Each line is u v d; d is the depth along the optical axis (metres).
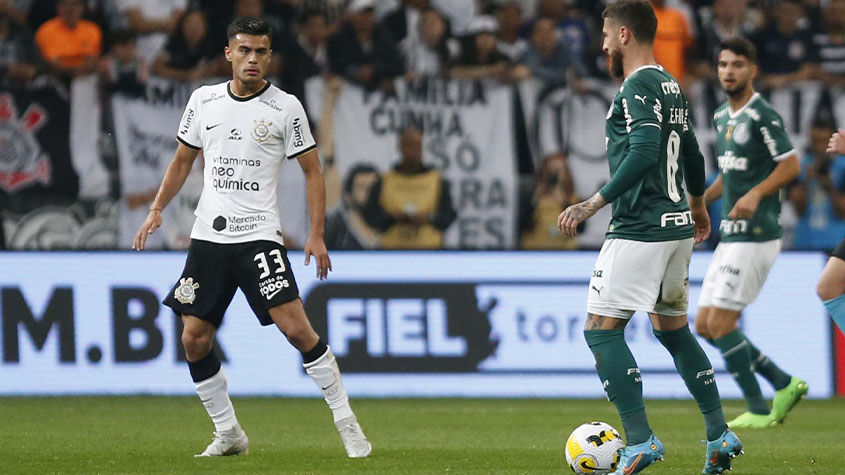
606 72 46.12
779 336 40.47
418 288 40.34
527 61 45.84
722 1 46.66
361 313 40.25
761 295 40.53
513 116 45.41
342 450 24.41
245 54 21.70
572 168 45.50
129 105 44.28
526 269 40.41
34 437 27.17
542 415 34.31
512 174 45.31
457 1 46.19
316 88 45.06
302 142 22.20
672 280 19.59
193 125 22.53
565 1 46.41
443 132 45.16
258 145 22.00
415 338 40.25
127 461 22.25
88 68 44.06
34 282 39.72
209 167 22.28
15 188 43.47
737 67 30.77
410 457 23.14
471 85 45.31
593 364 40.12
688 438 28.00
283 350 40.00
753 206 28.89
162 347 39.75
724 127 31.64
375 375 40.16
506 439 27.62
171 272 40.00
